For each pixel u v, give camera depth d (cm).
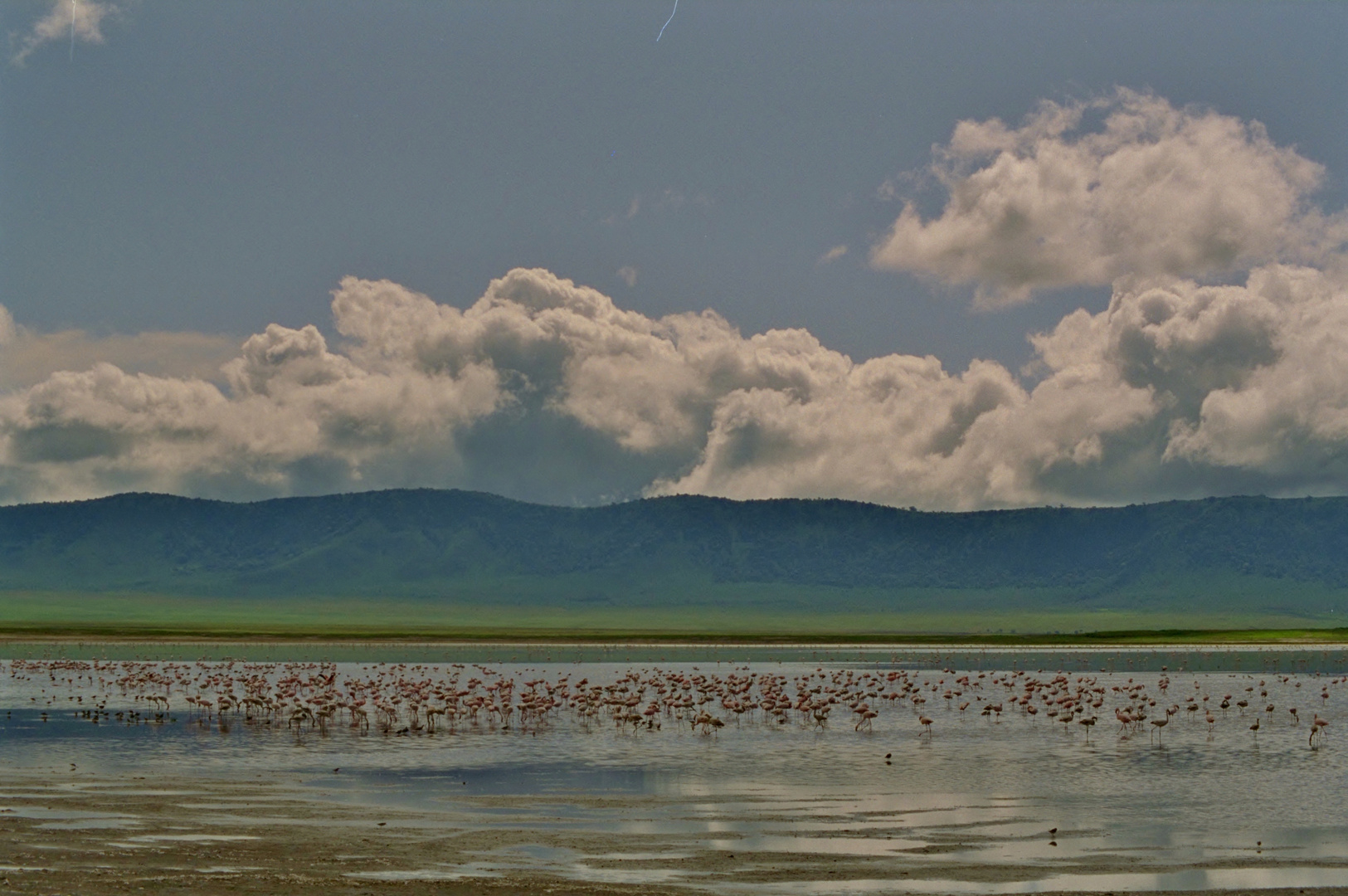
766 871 4184
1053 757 6900
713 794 5656
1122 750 7238
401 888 3847
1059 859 4406
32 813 4988
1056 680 11481
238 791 5625
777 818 5091
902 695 10625
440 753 6994
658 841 4625
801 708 8644
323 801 5384
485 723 8638
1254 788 5872
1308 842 4694
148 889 3722
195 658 18538
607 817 5091
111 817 4919
